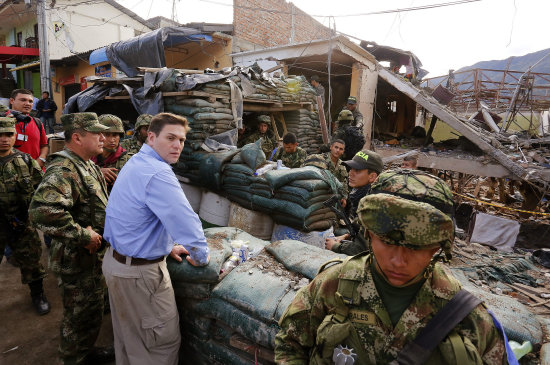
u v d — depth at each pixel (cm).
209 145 456
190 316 205
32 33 1711
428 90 1330
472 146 845
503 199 816
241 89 539
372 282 90
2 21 1734
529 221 619
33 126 407
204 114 457
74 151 231
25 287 350
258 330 173
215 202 424
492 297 183
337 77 1284
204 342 199
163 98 488
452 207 86
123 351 196
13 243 295
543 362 135
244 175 374
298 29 1367
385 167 806
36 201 200
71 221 208
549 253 396
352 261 96
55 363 249
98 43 1538
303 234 331
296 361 104
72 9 1445
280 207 336
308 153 736
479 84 1441
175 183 179
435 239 75
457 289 88
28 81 1805
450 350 80
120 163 340
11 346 264
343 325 90
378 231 78
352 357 87
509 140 902
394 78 962
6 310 309
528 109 1388
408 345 83
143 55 841
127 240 177
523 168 666
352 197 271
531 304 281
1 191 283
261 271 203
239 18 1123
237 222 383
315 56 998
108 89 577
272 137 658
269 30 1234
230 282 195
